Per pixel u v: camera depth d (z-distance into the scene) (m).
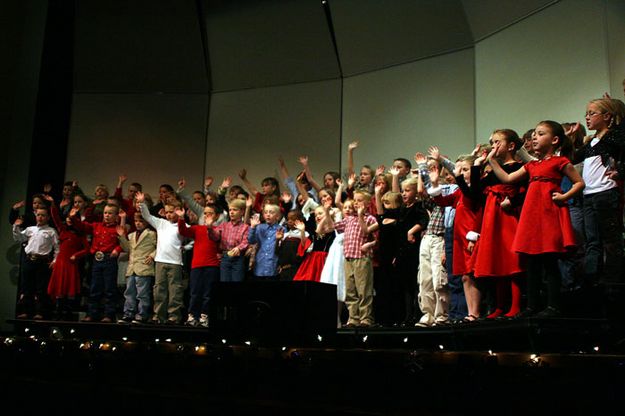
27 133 8.23
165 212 6.54
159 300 5.99
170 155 8.77
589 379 2.79
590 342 3.29
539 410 2.91
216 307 4.18
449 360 3.07
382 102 7.73
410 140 7.41
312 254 5.41
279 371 3.84
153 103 8.88
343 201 6.23
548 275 3.36
